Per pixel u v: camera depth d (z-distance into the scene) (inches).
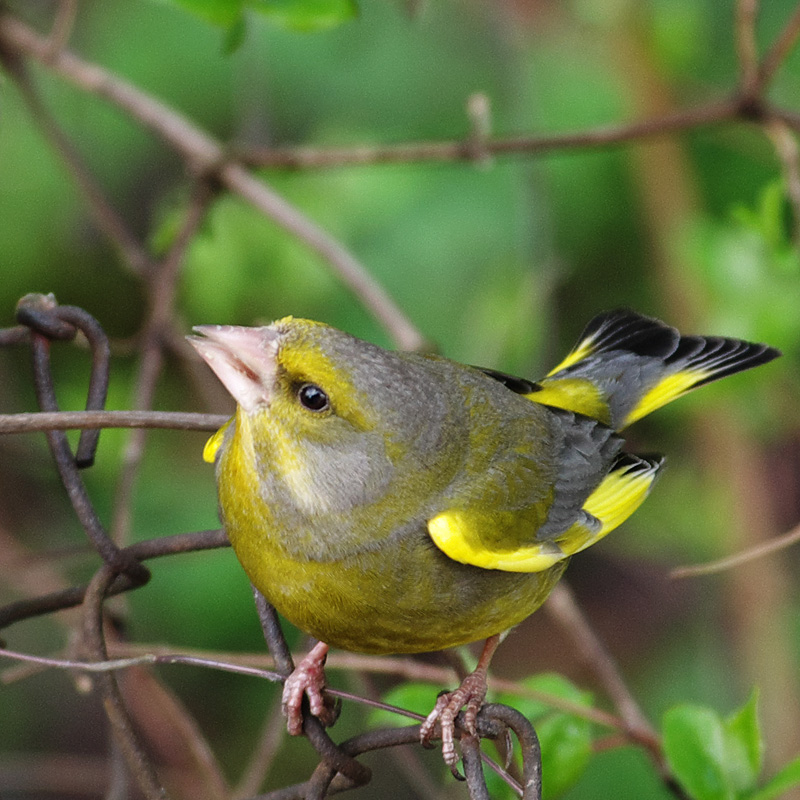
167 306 369.7
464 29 487.2
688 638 498.0
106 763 456.1
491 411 296.0
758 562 479.8
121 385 469.1
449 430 276.7
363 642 268.5
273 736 327.9
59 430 240.2
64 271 478.3
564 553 289.7
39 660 221.6
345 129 467.5
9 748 471.2
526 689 296.0
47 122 399.5
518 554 277.6
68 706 482.3
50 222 475.2
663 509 501.7
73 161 403.9
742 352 366.9
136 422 246.1
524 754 225.9
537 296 439.5
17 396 457.1
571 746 296.5
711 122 383.2
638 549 518.6
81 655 293.0
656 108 478.0
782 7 498.0
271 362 253.9
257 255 442.0
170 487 454.3
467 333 458.9
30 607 251.3
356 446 256.8
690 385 361.1
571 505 307.0
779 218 386.9
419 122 482.0
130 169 486.9
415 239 474.3
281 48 479.8
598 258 484.1
